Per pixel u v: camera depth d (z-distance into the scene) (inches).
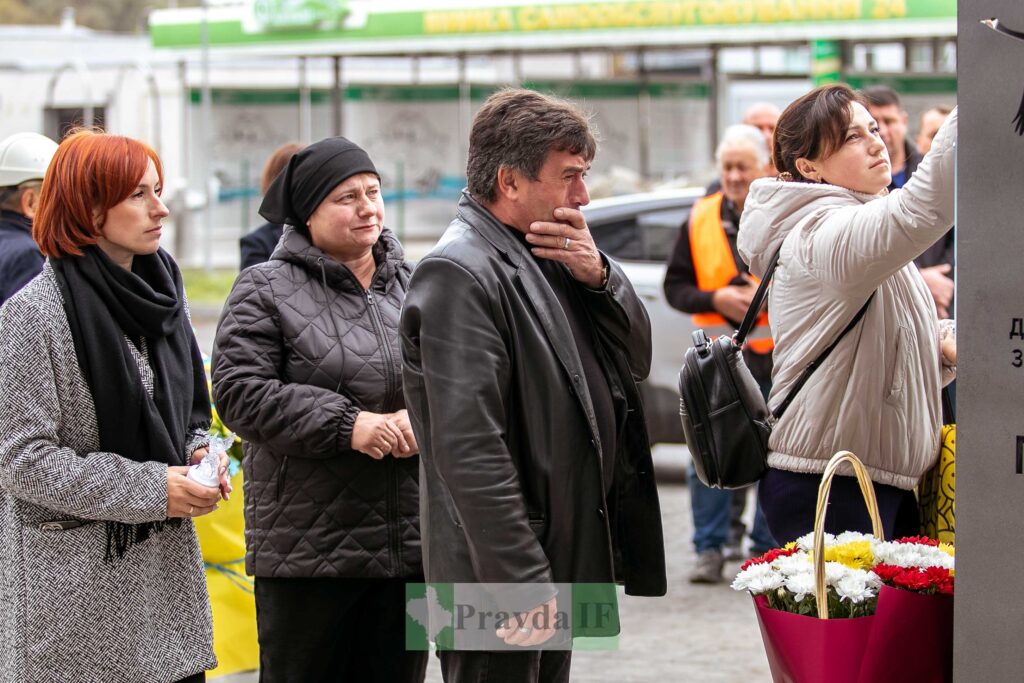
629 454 181.8
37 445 178.5
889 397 199.2
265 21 1176.2
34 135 255.1
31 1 3174.2
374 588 221.5
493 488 159.9
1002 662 148.6
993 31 145.4
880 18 946.7
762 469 208.4
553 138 169.2
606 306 175.5
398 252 230.5
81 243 184.4
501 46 1078.4
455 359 162.9
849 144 202.7
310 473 215.9
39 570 183.0
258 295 219.9
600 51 1251.2
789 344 203.8
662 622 346.6
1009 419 146.9
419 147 1384.1
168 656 190.2
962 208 148.4
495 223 172.1
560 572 169.0
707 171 1033.5
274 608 220.4
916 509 213.8
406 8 1110.4
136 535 187.3
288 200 223.5
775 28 979.9
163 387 191.0
